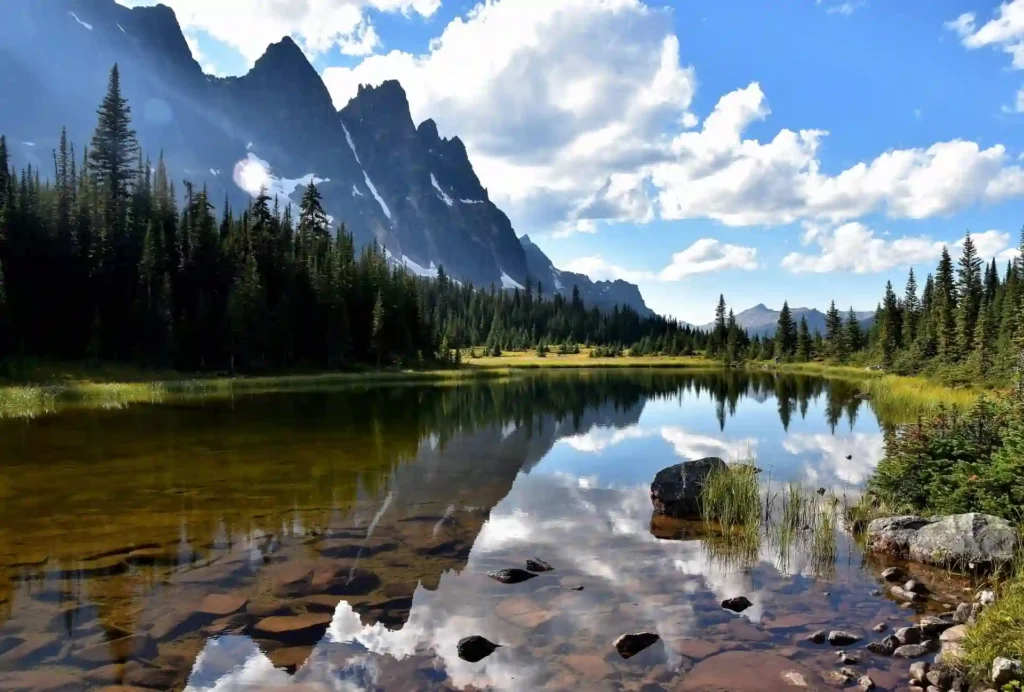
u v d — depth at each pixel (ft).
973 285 280.72
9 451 70.38
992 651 22.50
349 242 339.98
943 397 129.39
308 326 255.09
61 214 212.64
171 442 78.33
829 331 418.51
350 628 27.04
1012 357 134.21
